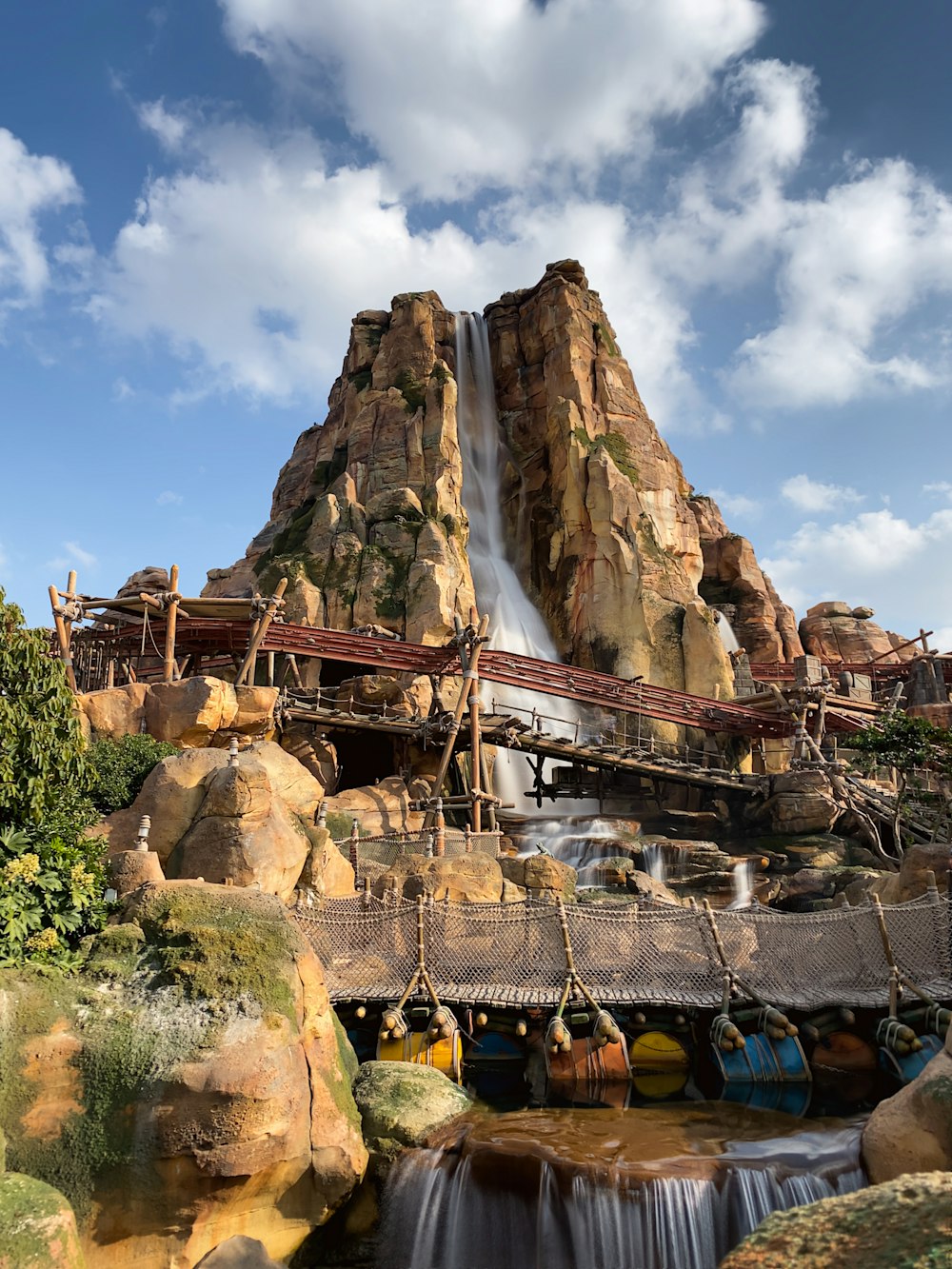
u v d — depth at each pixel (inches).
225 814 757.9
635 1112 592.7
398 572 2362.2
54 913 486.9
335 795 1660.9
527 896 1051.3
